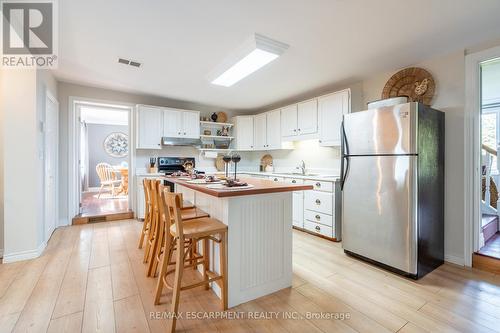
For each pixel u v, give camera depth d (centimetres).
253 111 593
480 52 242
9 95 252
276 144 479
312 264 256
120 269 238
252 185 203
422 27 215
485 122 412
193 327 159
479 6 185
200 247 238
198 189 188
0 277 219
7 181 251
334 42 243
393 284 214
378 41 241
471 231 250
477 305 183
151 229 254
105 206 525
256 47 232
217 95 449
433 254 245
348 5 185
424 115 231
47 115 313
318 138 391
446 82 266
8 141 251
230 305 182
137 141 433
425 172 232
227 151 554
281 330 156
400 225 229
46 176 305
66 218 394
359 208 264
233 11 194
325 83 371
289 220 214
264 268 199
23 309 173
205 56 279
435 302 187
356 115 266
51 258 263
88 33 229
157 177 434
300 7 188
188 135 482
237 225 186
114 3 185
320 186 350
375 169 248
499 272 232
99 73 337
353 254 273
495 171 372
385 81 326
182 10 193
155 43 249
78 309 174
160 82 375
